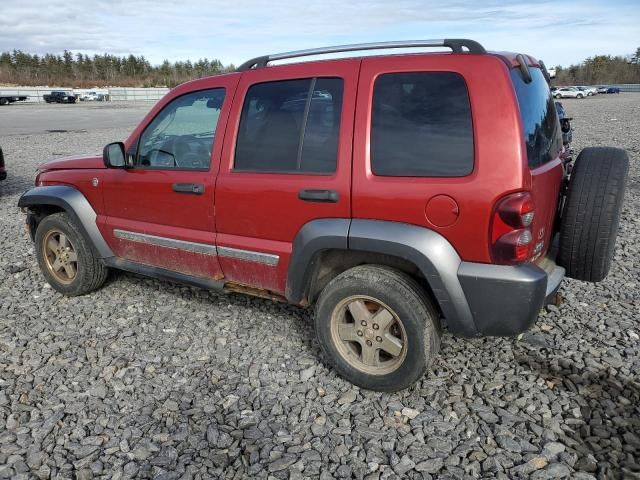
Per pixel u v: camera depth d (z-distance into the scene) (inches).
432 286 114.0
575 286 189.2
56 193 181.5
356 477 103.3
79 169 180.2
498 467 104.5
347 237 121.0
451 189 109.7
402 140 116.4
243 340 158.1
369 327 126.1
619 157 128.5
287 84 134.3
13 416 123.0
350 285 124.3
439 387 131.5
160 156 160.1
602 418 118.3
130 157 164.2
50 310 182.1
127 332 164.4
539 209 113.7
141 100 2439.7
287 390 132.3
